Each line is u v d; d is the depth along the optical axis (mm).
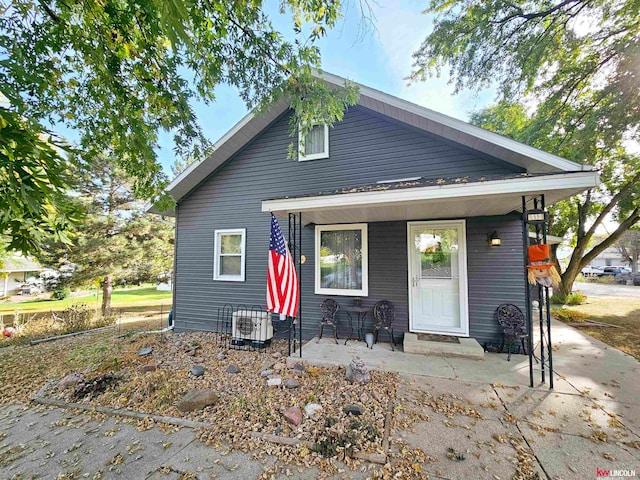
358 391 3416
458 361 4281
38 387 4039
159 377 3854
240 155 6828
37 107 2551
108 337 6875
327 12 3254
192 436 2695
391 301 5422
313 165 6207
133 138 3176
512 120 9695
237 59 3391
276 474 2184
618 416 2834
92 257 9766
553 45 6930
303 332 5965
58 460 2422
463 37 7211
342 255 5828
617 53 6453
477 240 5055
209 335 6562
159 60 3158
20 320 9344
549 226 13672
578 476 2076
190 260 7137
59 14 2471
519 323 4629
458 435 2576
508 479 2061
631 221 11086
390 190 3924
